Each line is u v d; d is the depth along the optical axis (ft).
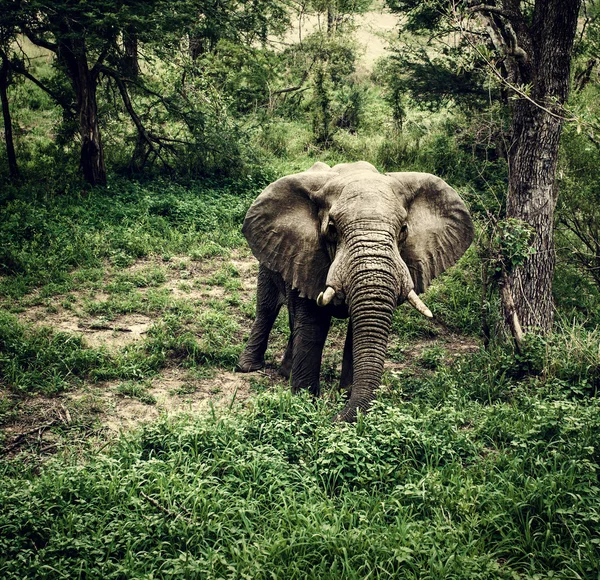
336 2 74.49
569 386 23.61
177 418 22.30
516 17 27.35
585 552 15.48
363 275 20.20
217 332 31.22
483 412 22.77
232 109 63.21
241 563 15.07
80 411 24.36
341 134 63.77
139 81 50.44
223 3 51.83
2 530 16.10
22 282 34.58
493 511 17.06
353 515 16.69
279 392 23.13
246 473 18.67
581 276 35.73
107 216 43.11
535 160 28.32
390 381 26.48
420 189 23.21
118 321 32.19
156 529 16.25
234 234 43.50
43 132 60.95
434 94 52.54
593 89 40.19
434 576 14.78
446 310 34.17
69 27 43.68
